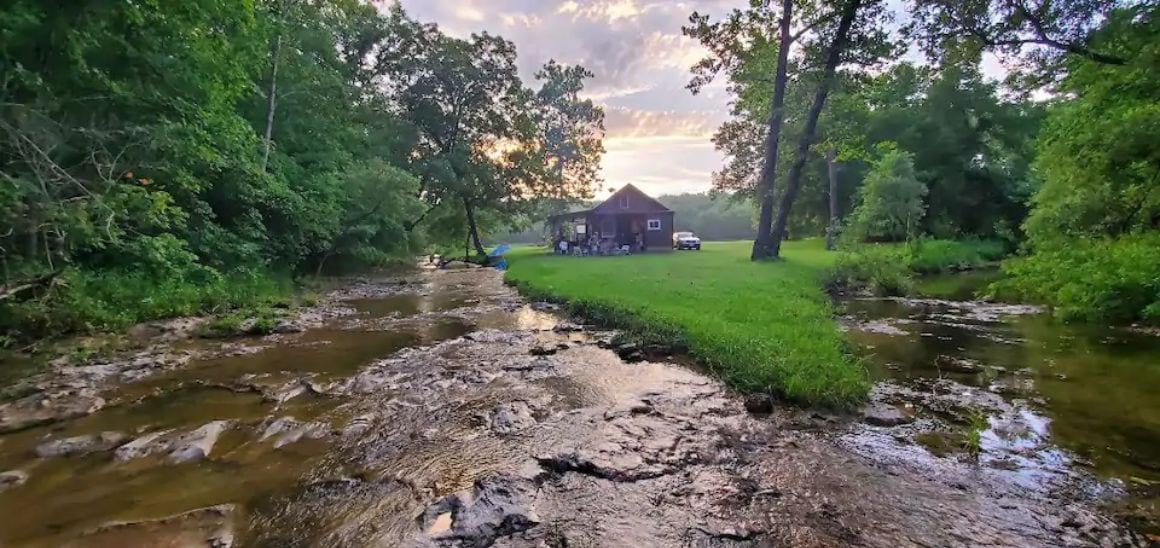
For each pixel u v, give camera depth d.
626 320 9.48
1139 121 11.12
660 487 3.84
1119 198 13.66
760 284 13.54
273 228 17.67
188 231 13.16
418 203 25.19
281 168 18.97
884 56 18.70
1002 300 13.78
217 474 4.17
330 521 3.45
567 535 3.22
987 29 13.12
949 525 3.32
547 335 9.41
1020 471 4.05
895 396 5.89
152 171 11.20
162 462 4.36
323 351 8.48
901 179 27.05
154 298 10.54
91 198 8.84
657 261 22.92
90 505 3.66
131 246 10.41
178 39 11.37
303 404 5.88
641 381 6.46
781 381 5.80
